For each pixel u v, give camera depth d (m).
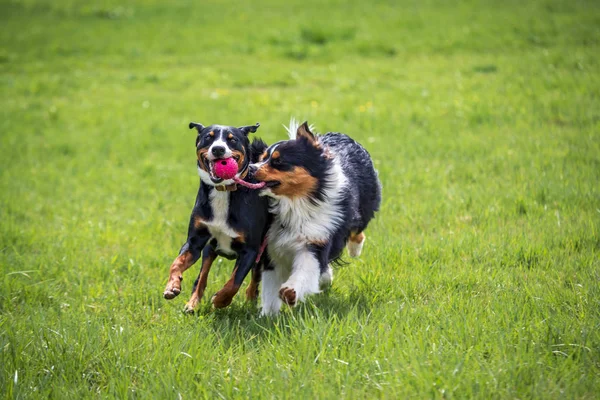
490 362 5.55
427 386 5.07
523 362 5.39
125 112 18.58
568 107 15.14
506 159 12.41
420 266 8.13
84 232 10.32
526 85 17.30
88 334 6.33
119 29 30.22
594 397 4.91
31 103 19.83
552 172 11.36
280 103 18.22
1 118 18.36
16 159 15.05
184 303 7.52
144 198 12.25
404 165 12.64
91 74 23.30
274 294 7.29
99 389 5.64
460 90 17.72
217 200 6.84
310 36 25.92
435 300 7.10
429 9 28.80
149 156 15.07
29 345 6.22
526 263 8.05
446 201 10.53
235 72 22.31
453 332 6.01
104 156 15.17
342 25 26.48
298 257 7.08
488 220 9.66
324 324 6.24
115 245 9.86
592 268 7.64
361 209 8.03
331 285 7.77
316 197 7.07
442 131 14.75
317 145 7.15
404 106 16.89
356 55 23.50
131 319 7.20
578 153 12.10
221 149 6.60
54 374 5.72
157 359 5.93
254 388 5.33
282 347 5.98
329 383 5.36
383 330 6.09
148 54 25.86
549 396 4.92
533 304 6.57
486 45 22.58
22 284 8.12
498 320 6.26
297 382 5.33
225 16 31.38
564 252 8.30
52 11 34.62
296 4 32.88
